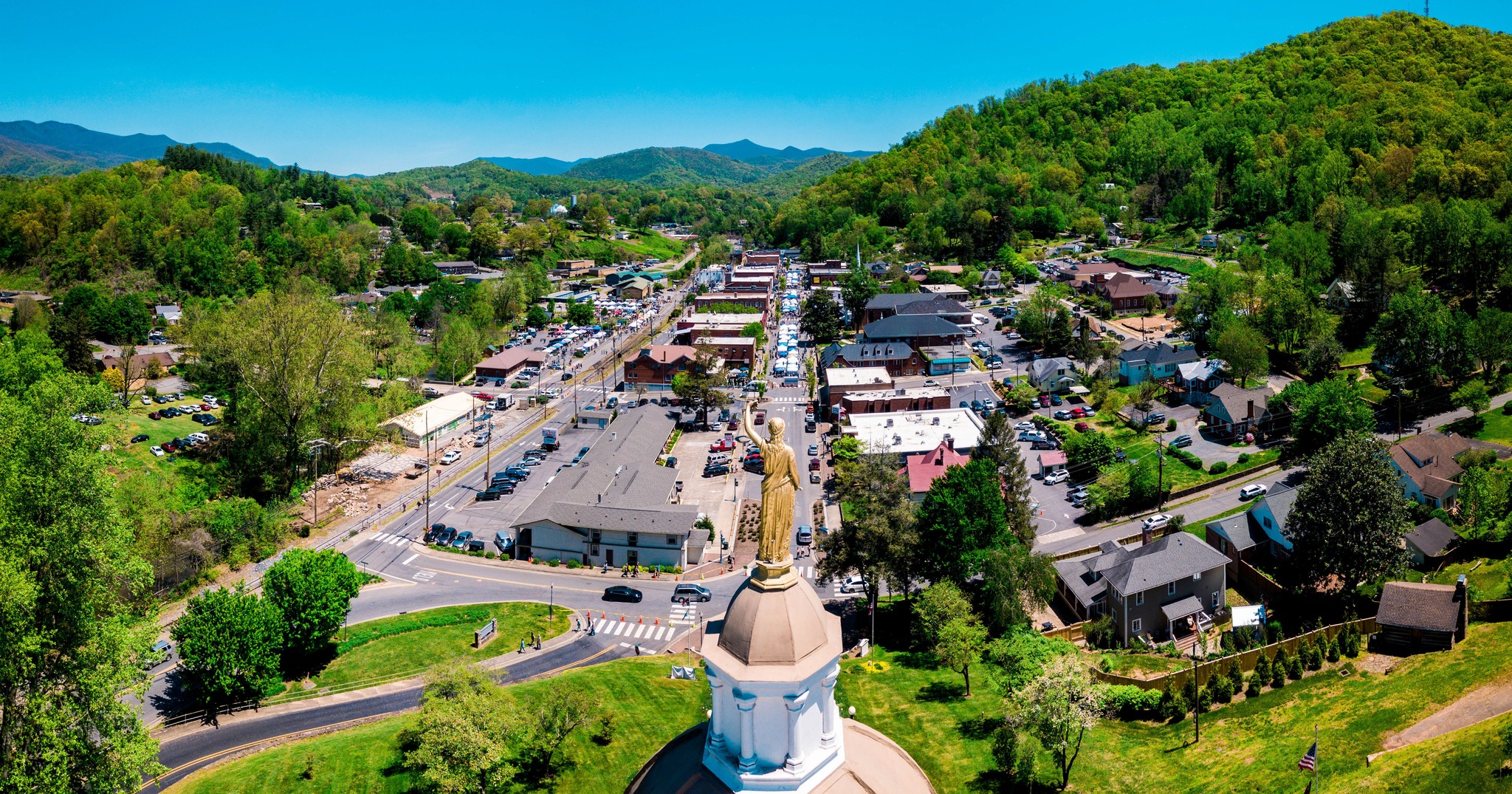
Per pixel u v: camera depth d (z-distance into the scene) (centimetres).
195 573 9600
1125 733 6600
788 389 17725
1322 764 5762
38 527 4638
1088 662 7481
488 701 5747
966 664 7031
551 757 6281
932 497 8631
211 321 15712
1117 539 10275
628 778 6150
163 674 7644
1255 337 14438
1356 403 11631
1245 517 9656
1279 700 6719
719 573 10131
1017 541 8581
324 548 10625
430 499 12169
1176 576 8238
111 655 4672
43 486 4650
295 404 12169
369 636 8519
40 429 4772
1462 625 7088
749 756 1867
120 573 4966
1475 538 8806
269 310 12200
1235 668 7019
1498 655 6631
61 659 4634
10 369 11494
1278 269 18062
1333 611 8219
